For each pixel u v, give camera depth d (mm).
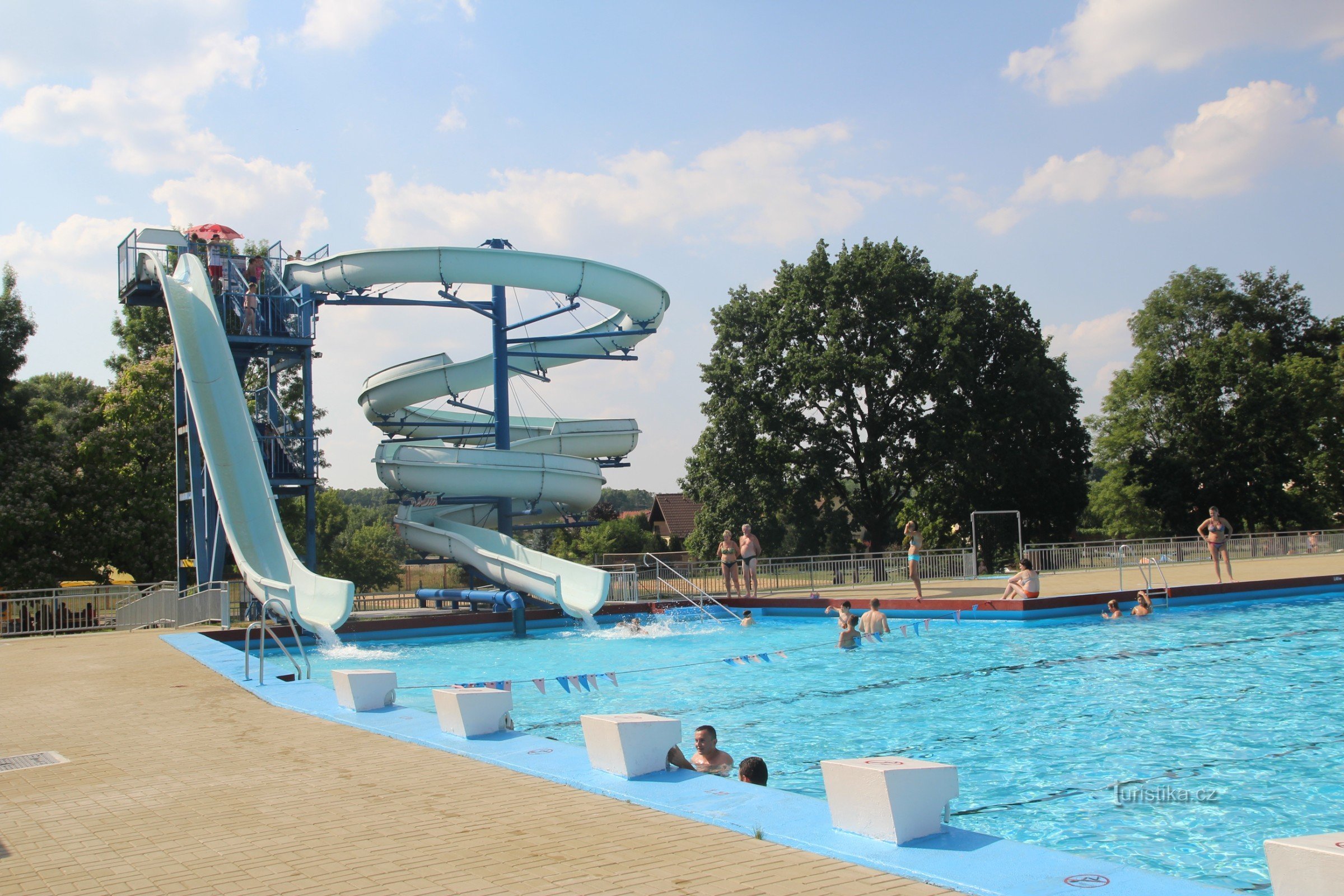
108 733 8094
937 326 32938
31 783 6238
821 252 33844
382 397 29531
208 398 23297
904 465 33812
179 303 24641
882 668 13836
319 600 18234
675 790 5488
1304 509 42344
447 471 24109
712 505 33469
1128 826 6172
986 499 35281
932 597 21734
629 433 31984
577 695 12211
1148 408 44812
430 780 6043
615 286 26109
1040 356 35312
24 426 30625
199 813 5367
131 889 4078
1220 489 41969
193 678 11781
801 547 33562
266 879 4164
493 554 23000
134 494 31219
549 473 24891
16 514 27359
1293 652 14117
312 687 10445
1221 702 10484
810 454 32969
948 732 9391
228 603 19375
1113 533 55250
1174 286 52969
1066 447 35750
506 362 26828
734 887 3904
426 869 4254
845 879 3979
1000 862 4074
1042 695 11242
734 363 33531
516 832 4809
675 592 23406
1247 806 6586
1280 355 51250
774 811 5004
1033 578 18859
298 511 37594
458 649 17547
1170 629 17016
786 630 19594
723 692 12148
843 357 31734
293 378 41844
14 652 15555
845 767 4590
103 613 22469
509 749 6809
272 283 25422
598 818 5055
